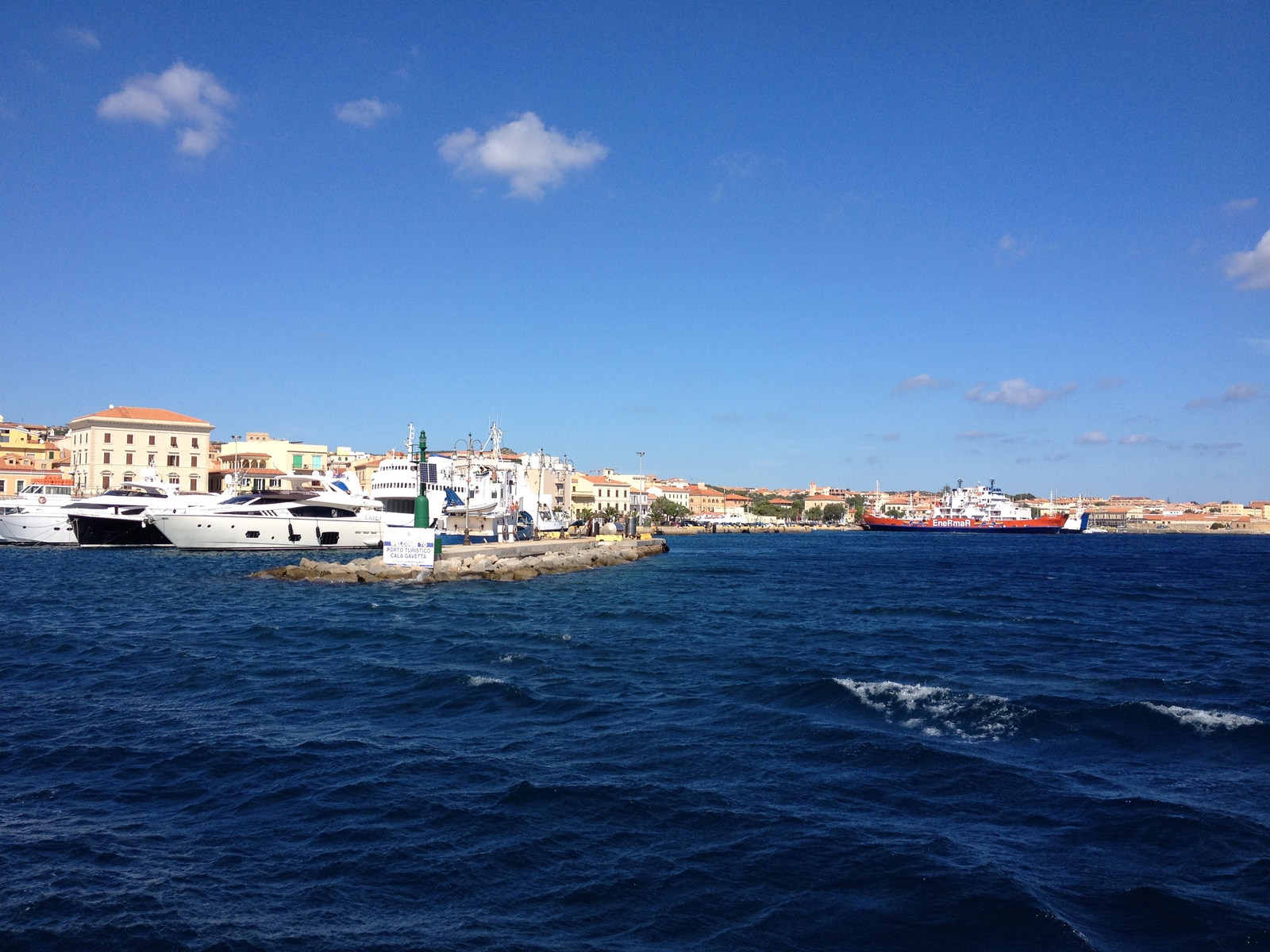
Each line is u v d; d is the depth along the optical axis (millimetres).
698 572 76062
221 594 49312
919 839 13297
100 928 10539
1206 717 20047
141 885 11703
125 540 92125
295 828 13711
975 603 51031
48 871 12109
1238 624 42219
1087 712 20703
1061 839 13383
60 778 16000
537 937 10484
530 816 14227
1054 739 18672
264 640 32281
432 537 58625
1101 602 52906
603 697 22656
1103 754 17703
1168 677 27016
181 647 30531
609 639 33156
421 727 19656
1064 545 170500
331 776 16141
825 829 13695
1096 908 11312
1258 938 10555
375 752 17641
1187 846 13117
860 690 22672
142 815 14273
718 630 36750
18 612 40688
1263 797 15172
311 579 57969
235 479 125062
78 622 37188
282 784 15719
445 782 15812
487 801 14836
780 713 20812
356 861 12516
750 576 72625
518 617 40000
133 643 31297
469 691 23203
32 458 147250
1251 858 12695
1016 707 20938
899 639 34875
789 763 16953
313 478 99938
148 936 10367
